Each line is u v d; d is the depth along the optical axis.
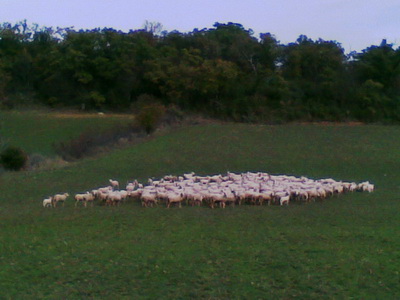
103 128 55.41
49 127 58.50
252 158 42.38
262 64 76.19
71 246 16.75
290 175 36.78
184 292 12.73
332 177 35.81
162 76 68.88
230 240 17.31
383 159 41.72
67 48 75.06
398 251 15.84
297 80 72.56
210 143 47.72
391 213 22.77
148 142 48.09
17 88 73.50
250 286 13.02
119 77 71.69
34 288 13.09
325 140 49.22
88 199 24.97
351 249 16.08
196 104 68.38
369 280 13.33
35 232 18.92
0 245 17.00
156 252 15.84
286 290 12.77
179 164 40.19
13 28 86.50
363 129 55.28
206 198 24.59
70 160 44.19
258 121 64.50
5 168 39.06
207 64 69.38
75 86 72.88
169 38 80.38
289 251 15.86
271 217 21.62
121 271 14.14
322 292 12.62
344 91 69.12
